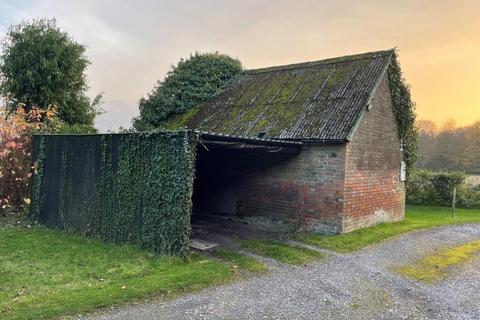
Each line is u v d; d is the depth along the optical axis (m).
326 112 12.52
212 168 14.79
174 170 8.77
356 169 11.84
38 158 12.87
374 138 12.80
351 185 11.62
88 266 7.67
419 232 12.57
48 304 5.57
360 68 13.75
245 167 13.69
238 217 13.82
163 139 9.07
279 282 7.18
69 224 11.38
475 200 21.00
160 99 19.92
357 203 11.98
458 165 37.47
